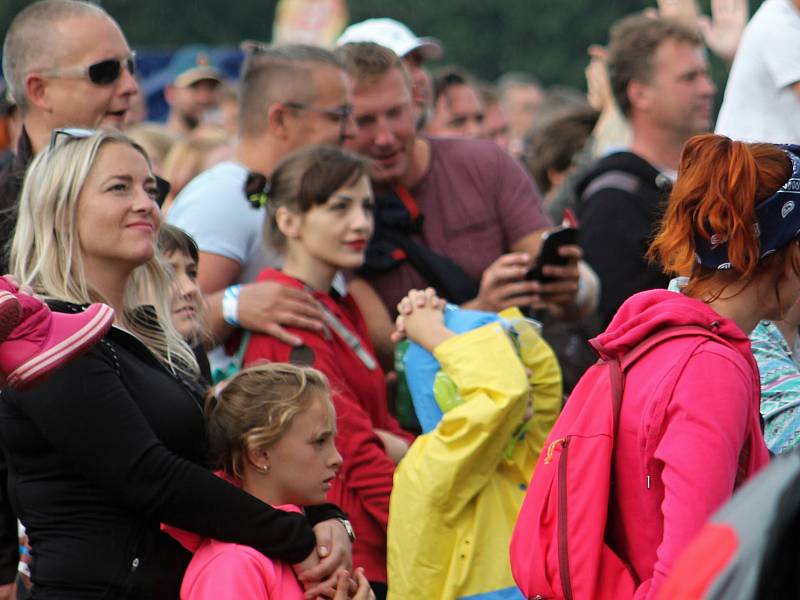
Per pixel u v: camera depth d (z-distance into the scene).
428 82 16.78
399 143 13.84
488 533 11.13
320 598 9.28
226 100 27.81
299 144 13.84
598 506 8.46
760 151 8.48
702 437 7.89
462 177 14.21
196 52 33.16
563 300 13.37
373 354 13.00
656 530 8.32
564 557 8.52
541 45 75.56
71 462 8.93
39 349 8.16
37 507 9.04
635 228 14.43
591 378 8.84
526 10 75.12
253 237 13.55
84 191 9.66
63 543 8.97
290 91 13.76
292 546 9.20
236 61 38.16
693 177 8.48
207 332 11.80
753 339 10.23
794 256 8.45
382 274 13.78
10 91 12.50
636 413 8.37
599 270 14.52
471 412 10.95
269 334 12.05
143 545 9.06
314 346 11.98
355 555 11.63
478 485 11.11
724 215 8.33
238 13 81.50
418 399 11.82
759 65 14.27
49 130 12.28
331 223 12.34
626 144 19.81
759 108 14.34
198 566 9.04
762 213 8.34
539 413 11.85
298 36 35.81
